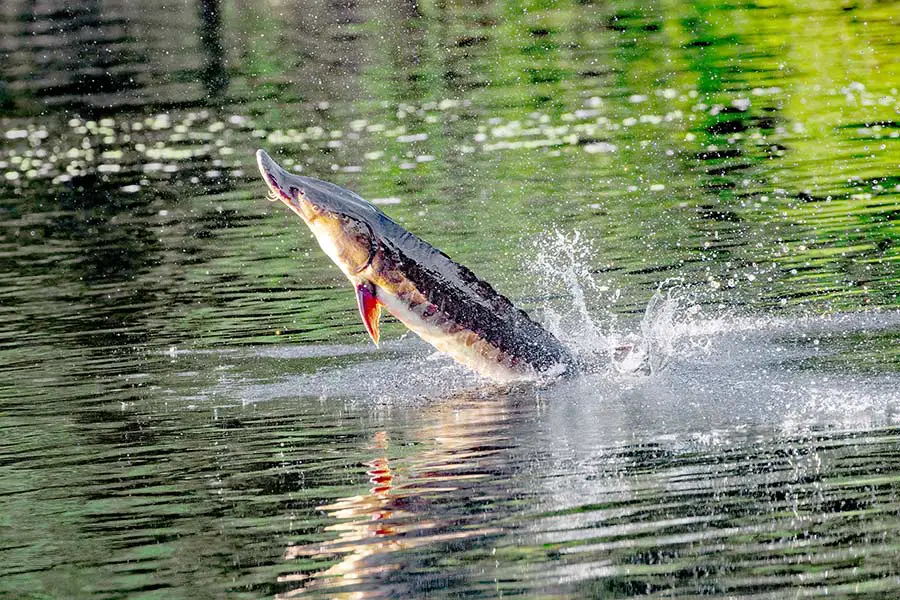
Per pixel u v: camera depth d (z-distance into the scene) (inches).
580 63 3988.7
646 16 4549.7
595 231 2379.4
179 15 5211.6
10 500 1310.3
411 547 1123.3
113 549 1170.0
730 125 3159.5
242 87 4119.1
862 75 3553.2
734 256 2139.5
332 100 3858.3
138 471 1368.1
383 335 1868.8
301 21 4958.2
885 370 1533.0
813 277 1980.8
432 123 3454.7
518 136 3235.7
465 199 2699.3
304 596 1046.4
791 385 1503.4
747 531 1115.9
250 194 2935.5
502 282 2119.8
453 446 1374.3
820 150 2859.3
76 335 1980.8
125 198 2994.6
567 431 1398.9
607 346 1742.1
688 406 1456.7
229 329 1953.7
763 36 4114.2
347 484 1282.0
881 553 1061.1
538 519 1163.3
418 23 4776.1
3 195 3125.0
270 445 1419.8
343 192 1656.0
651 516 1156.5
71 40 4913.9
